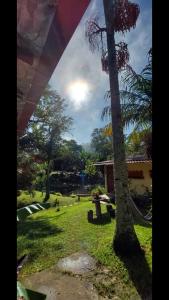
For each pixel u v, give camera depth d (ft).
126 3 14.43
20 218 5.14
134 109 26.27
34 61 3.47
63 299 12.91
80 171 103.60
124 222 18.30
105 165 55.42
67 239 22.93
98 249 19.44
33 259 18.19
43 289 14.06
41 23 3.31
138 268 15.43
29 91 3.85
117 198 19.04
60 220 31.89
